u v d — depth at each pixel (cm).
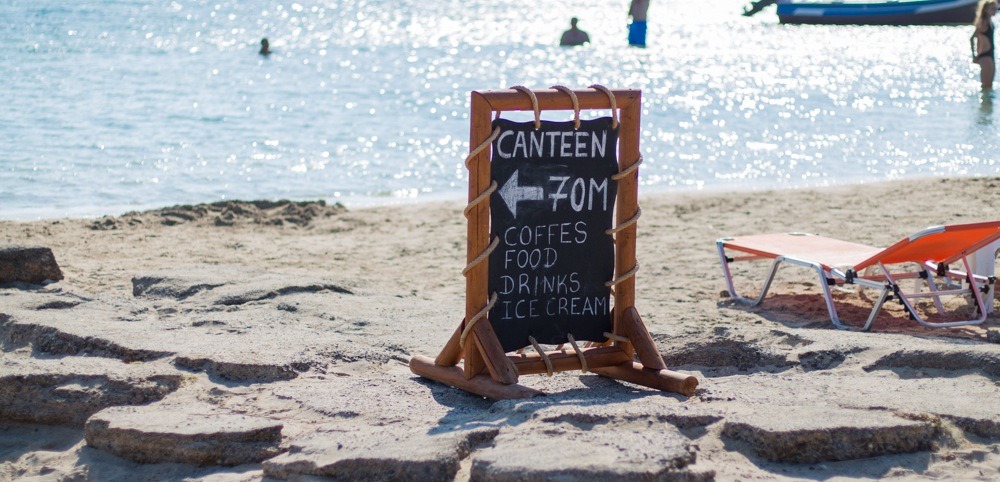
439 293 838
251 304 686
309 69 2864
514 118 1684
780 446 376
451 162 1611
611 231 489
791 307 740
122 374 476
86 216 1234
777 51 3416
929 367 498
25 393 473
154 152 1639
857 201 1243
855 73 2769
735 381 488
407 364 551
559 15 5478
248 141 1748
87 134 1775
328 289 743
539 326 483
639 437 367
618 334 499
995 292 746
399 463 357
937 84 2514
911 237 643
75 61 2905
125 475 405
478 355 479
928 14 4081
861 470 373
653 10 5866
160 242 1056
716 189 1391
